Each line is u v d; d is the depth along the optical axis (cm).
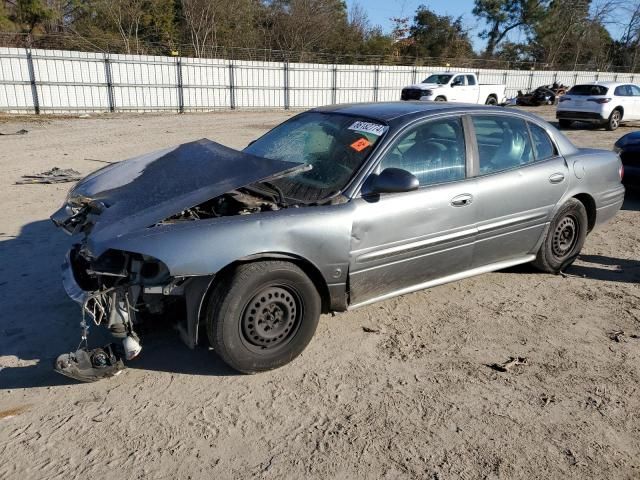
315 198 379
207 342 394
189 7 3497
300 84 2833
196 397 333
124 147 1331
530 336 417
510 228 464
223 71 2588
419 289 428
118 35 3219
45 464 276
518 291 499
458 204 421
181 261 318
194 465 278
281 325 356
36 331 402
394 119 417
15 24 3077
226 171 366
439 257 423
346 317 441
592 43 5166
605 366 378
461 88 2495
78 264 371
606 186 544
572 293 498
